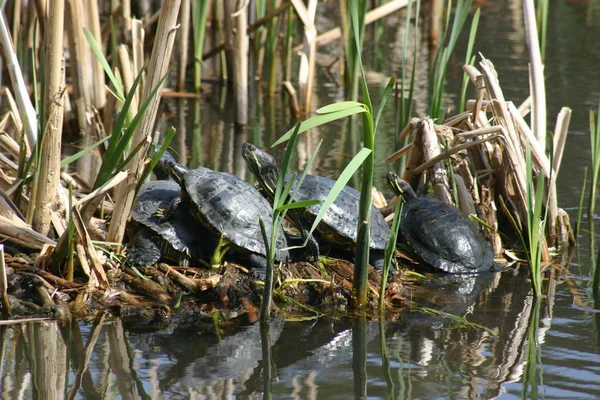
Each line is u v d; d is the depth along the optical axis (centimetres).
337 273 1149
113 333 965
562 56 2834
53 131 1076
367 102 897
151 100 997
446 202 1352
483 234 1340
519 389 819
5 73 2167
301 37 3189
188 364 877
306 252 1148
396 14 3762
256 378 842
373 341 955
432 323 1016
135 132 1047
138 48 1700
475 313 1053
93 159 1823
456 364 885
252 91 2545
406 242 1248
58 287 1055
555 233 1356
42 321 993
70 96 2173
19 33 1942
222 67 2652
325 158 1855
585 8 3691
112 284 1076
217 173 1159
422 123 1402
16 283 1045
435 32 3059
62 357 885
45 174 1099
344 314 1050
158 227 1098
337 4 3844
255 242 1093
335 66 2853
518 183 1352
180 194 1155
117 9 2370
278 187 913
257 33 2681
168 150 1339
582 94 2330
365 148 902
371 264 1175
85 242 1049
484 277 1206
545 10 1633
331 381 838
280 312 1053
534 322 1016
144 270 1098
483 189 1376
